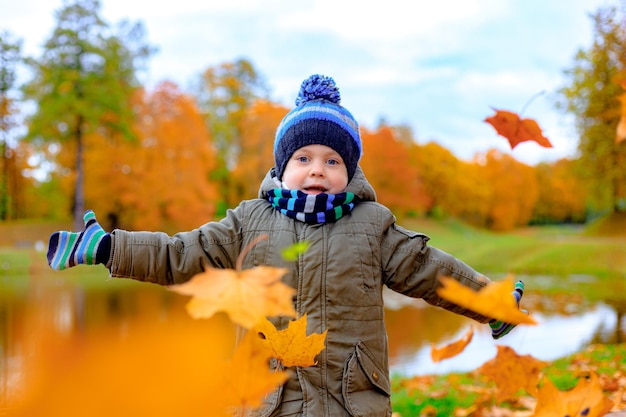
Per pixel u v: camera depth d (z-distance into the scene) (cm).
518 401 338
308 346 116
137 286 1577
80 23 2836
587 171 1689
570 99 1492
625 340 822
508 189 5675
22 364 598
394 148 4216
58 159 3112
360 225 185
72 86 2747
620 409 216
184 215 3022
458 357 720
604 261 2328
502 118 131
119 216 3128
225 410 138
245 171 3900
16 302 1229
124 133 2855
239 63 4691
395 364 688
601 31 1255
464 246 3161
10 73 2883
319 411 162
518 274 2173
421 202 4431
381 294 183
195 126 3139
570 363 519
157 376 467
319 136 194
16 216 3372
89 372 525
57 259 156
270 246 181
